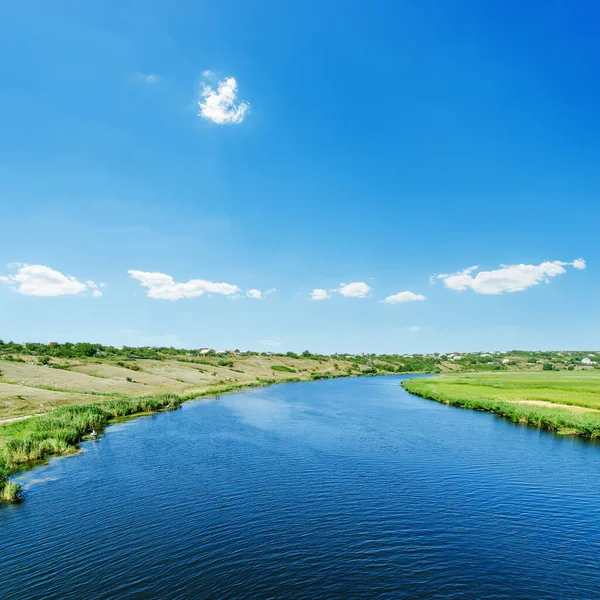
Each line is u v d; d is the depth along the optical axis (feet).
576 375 605.73
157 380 420.77
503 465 143.02
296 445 172.55
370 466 142.41
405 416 247.70
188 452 161.38
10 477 131.03
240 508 106.93
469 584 73.72
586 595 70.64
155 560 81.10
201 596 69.67
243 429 207.21
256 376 600.39
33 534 91.97
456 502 110.83
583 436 188.34
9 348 510.17
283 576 75.82
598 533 93.40
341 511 105.19
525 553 84.64
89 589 71.36
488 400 279.08
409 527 96.17
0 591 70.59
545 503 110.22
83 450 164.86
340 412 265.95
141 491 118.83
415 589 72.08
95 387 335.88
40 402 245.45
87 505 108.47
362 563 80.59
